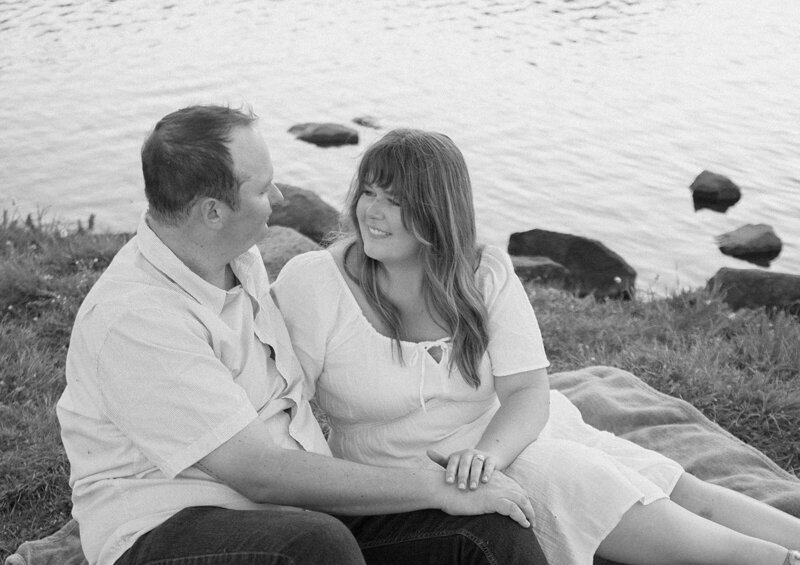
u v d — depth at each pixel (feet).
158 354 9.23
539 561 9.35
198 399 9.24
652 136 47.14
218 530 8.89
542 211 38.83
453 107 51.31
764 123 48.78
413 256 10.65
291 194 29.91
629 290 26.20
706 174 40.32
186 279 9.57
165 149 9.26
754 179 41.75
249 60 59.06
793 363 17.47
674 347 18.62
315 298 10.79
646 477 11.19
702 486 11.28
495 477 9.80
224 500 9.48
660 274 33.45
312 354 10.79
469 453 9.83
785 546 10.90
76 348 9.59
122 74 55.01
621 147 45.60
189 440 9.23
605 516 10.02
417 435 10.86
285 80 55.36
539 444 10.62
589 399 15.14
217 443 9.27
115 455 9.47
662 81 56.29
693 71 58.34
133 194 39.32
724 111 50.75
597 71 58.34
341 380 10.86
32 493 13.61
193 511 9.19
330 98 52.44
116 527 9.34
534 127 48.32
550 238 28.50
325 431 15.44
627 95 53.62
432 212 10.29
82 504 9.62
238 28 66.64
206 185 9.23
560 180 41.73
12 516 13.29
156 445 9.25
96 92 51.62
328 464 9.53
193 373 9.27
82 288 19.40
